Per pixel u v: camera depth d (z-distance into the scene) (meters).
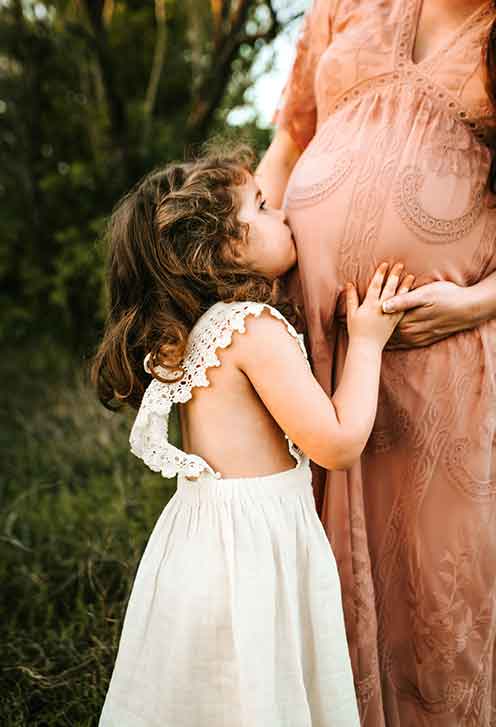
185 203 1.52
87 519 2.97
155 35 5.12
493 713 1.76
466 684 1.64
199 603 1.44
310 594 1.49
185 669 1.45
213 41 4.53
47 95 5.14
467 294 1.53
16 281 5.34
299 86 1.86
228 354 1.47
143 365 1.65
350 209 1.52
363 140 1.54
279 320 1.46
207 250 1.51
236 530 1.45
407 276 1.51
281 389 1.43
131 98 5.21
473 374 1.58
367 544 1.64
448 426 1.57
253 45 4.52
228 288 1.50
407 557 1.62
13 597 2.56
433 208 1.49
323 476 1.69
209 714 1.45
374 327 1.48
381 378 1.59
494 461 1.61
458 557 1.59
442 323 1.52
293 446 1.50
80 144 5.23
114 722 1.53
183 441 1.59
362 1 1.63
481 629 1.63
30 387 4.67
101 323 4.90
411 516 1.60
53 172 5.18
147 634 1.52
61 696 2.10
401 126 1.51
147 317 1.58
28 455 3.69
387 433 1.61
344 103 1.61
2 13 4.95
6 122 5.18
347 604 1.64
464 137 1.51
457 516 1.58
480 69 1.47
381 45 1.55
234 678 1.43
